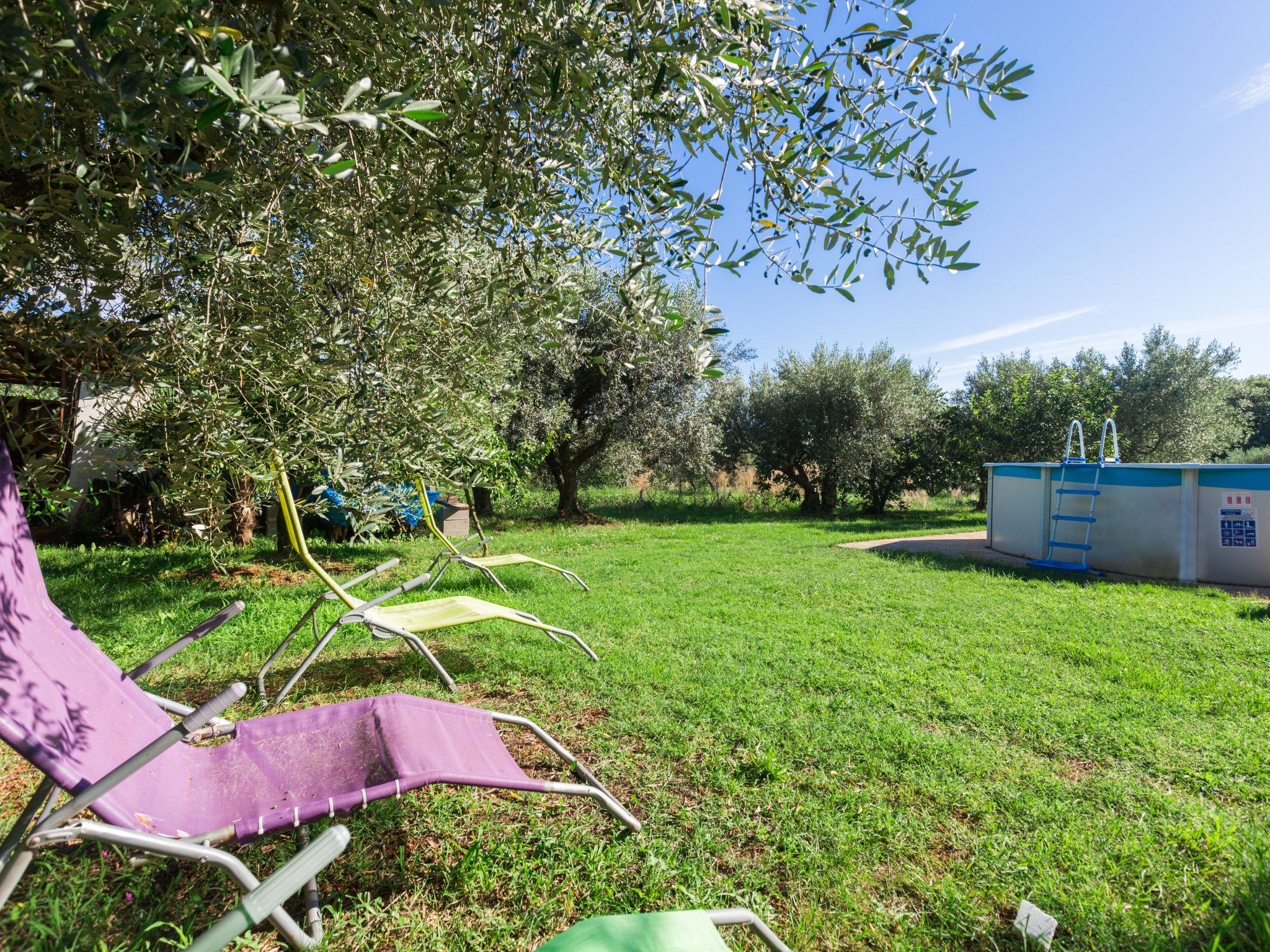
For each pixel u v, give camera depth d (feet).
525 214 6.47
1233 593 24.77
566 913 6.63
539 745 10.34
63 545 30.09
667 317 7.00
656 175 6.75
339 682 13.05
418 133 6.00
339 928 6.19
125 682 6.59
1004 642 16.57
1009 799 8.83
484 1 5.46
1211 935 6.23
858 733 10.84
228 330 7.02
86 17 3.73
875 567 28.71
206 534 8.35
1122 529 29.01
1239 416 62.39
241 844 5.41
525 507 58.23
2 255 5.32
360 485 7.36
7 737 4.66
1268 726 11.32
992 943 6.26
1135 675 13.89
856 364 60.08
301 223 7.48
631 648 15.48
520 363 14.96
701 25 5.39
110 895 6.51
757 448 63.98
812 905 6.66
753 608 20.12
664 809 8.53
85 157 4.91
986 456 61.46
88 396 8.04
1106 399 58.90
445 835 7.75
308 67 4.36
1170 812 8.53
